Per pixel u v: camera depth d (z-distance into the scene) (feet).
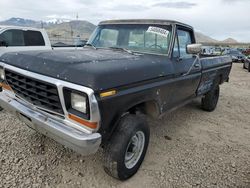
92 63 9.25
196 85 15.98
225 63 21.12
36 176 10.32
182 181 10.69
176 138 15.01
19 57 10.75
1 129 14.26
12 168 10.65
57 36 63.26
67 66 8.84
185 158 12.62
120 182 10.38
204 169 11.71
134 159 10.79
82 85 8.14
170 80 12.25
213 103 20.65
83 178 10.47
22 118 10.45
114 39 14.23
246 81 42.27
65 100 8.55
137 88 9.91
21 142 12.83
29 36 28.84
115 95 8.82
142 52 13.08
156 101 11.49
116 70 9.09
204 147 14.06
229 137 15.85
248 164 12.44
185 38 14.33
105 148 9.74
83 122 8.42
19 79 10.16
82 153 8.50
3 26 27.09
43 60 9.65
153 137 14.87
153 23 13.38
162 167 11.66
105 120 8.75
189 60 14.48
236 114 20.98
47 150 12.26
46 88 9.02
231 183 10.72
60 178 10.36
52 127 8.80
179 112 20.20
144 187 10.17
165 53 12.71
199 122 18.20
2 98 11.19
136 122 10.00
